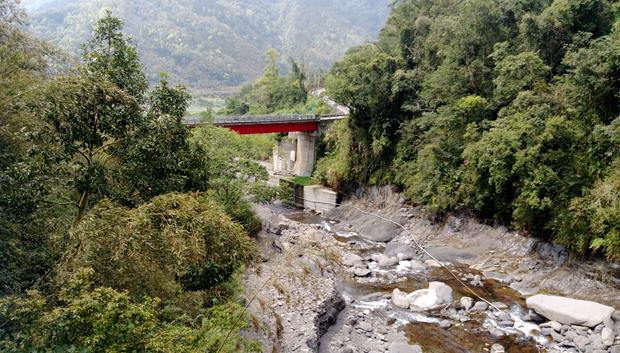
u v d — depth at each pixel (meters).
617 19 26.52
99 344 7.88
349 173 44.62
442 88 33.97
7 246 9.93
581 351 16.78
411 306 21.02
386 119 40.94
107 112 11.05
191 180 14.12
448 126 32.22
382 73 40.44
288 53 184.62
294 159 57.09
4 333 8.34
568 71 25.61
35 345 7.70
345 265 26.47
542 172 23.92
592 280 21.58
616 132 20.36
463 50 33.78
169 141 12.61
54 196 11.60
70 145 10.59
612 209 19.94
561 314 18.67
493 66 33.22
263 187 30.02
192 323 10.45
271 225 33.09
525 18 29.55
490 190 28.84
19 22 13.84
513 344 17.52
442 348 17.31
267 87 90.50
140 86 13.22
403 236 33.50
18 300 8.16
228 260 12.37
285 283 19.25
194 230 10.26
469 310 20.59
